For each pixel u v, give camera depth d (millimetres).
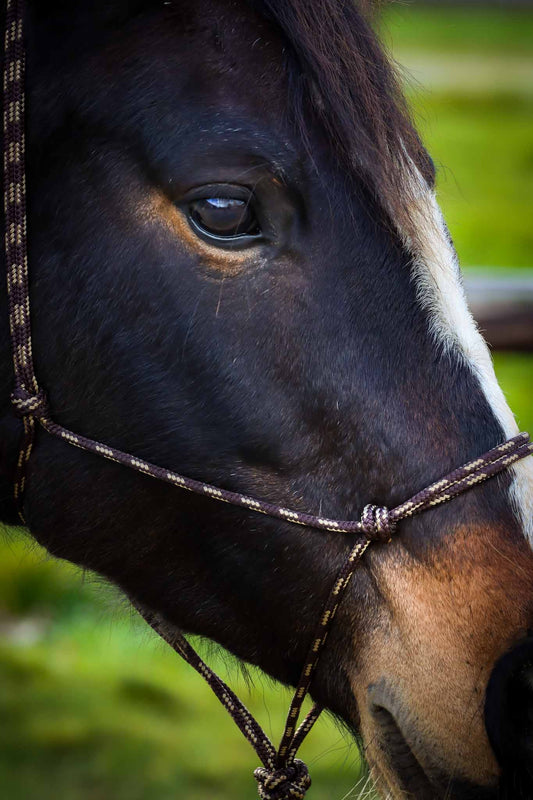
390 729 1479
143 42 1482
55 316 1500
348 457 1471
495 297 2434
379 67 1490
